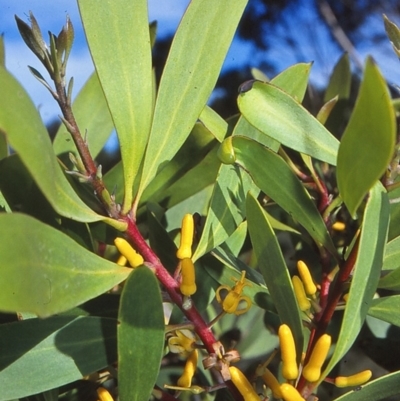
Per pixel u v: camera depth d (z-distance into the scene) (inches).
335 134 11.2
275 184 6.9
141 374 6.0
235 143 6.8
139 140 6.7
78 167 6.4
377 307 7.2
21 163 7.8
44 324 6.7
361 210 7.6
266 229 6.3
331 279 8.0
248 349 10.9
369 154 5.2
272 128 7.0
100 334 6.8
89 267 5.9
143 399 6.0
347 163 5.5
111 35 6.6
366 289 5.9
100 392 6.7
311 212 6.9
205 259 8.4
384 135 4.8
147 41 6.8
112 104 6.6
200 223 8.9
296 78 8.5
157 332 5.9
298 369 6.5
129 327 5.9
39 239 5.2
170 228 10.3
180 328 6.7
